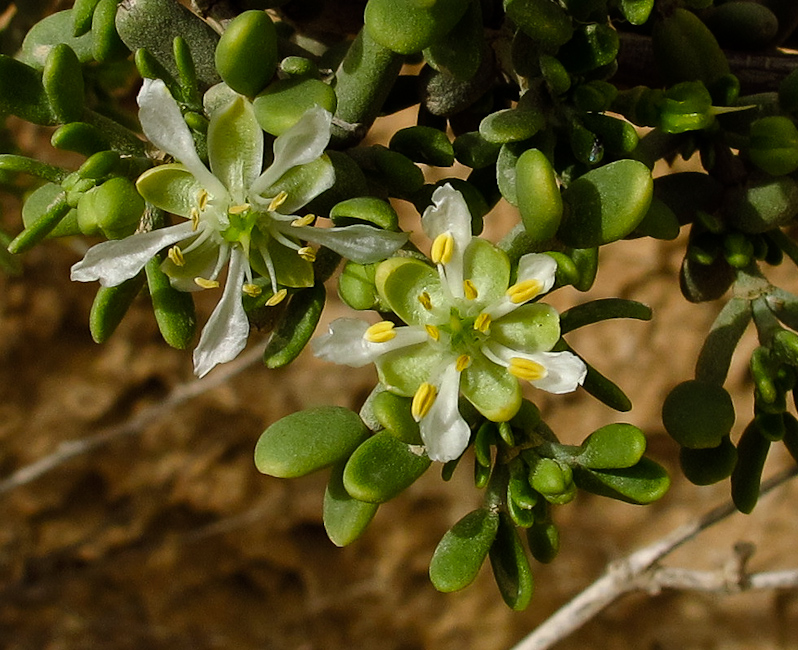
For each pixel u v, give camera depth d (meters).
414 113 0.29
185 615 0.32
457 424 0.09
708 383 0.10
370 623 0.32
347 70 0.10
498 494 0.09
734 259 0.10
